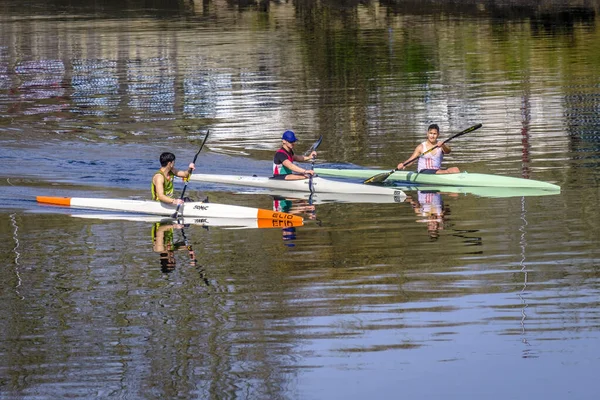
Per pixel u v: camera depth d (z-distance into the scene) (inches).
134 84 4389.8
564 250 1732.3
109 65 5017.2
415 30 6166.3
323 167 2721.5
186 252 1801.2
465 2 7667.3
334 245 1823.3
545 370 1207.6
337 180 2576.3
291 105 3774.6
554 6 7111.2
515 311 1413.6
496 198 2226.9
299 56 5132.9
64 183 2504.9
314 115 3560.5
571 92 3841.0
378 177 2469.2
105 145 3085.6
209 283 1593.3
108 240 1905.8
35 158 2861.7
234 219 2090.3
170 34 6328.7
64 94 4163.4
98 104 3892.7
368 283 1568.7
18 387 1190.9
